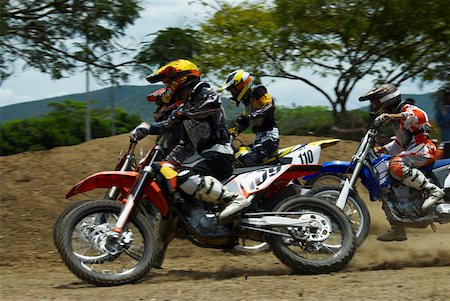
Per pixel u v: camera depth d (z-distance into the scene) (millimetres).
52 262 8094
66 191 10094
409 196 7973
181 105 6891
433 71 18594
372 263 7508
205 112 6676
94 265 7098
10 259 8195
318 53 18406
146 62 14586
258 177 6938
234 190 6848
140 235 6980
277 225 6742
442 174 8055
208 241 6766
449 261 7641
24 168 10641
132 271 6402
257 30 18781
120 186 6645
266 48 18500
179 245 8820
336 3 17234
